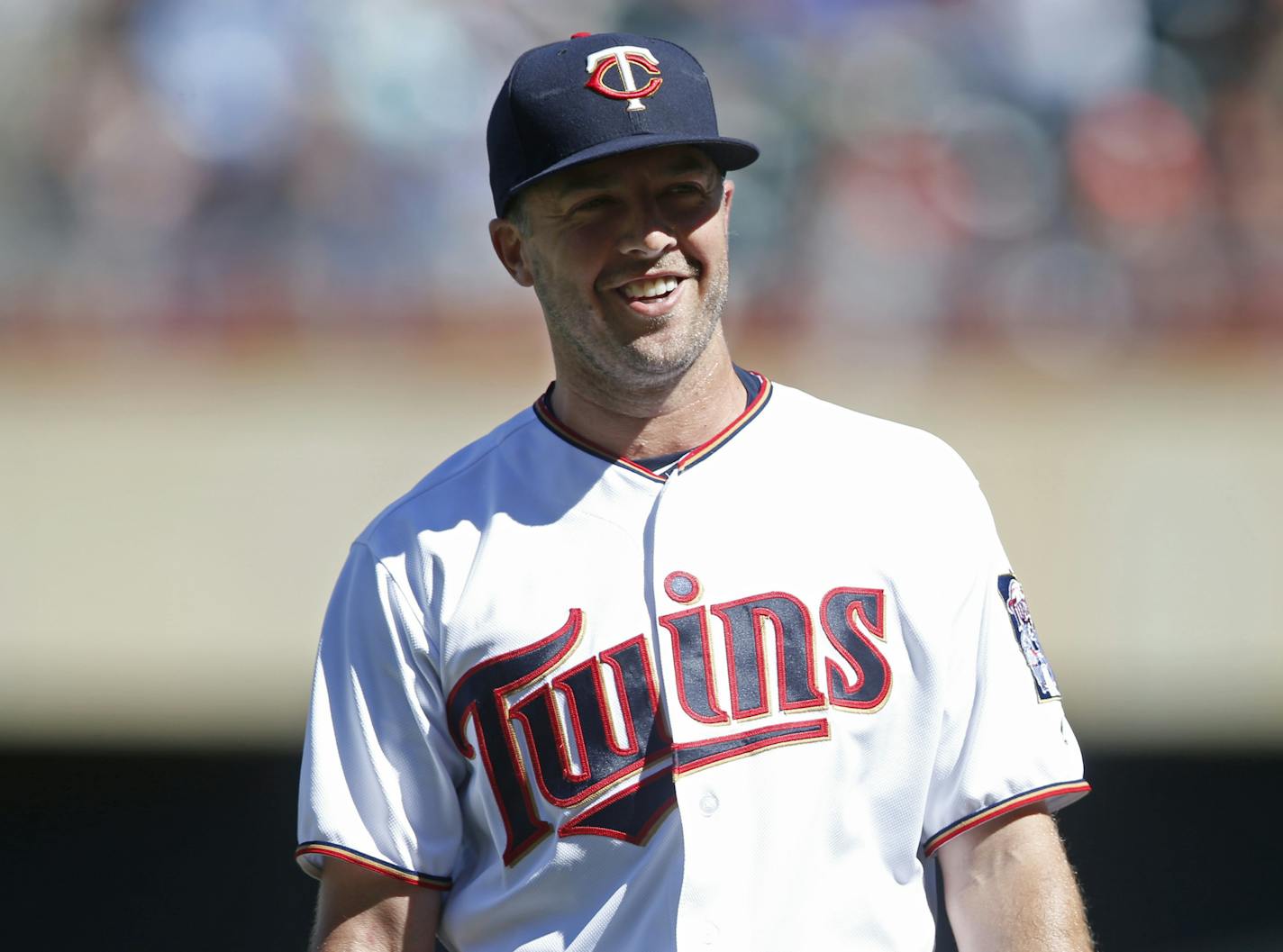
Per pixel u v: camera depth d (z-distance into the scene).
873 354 25.25
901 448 8.12
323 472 22.56
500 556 7.85
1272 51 28.22
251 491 22.30
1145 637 22.14
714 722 7.41
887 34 28.30
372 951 7.85
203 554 22.02
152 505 22.05
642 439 8.10
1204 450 22.81
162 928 23.03
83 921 22.94
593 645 7.63
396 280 25.20
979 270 26.19
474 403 23.69
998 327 25.58
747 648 7.55
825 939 7.27
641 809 7.42
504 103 8.21
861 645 7.56
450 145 26.62
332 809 7.88
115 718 21.72
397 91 26.61
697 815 7.28
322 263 25.09
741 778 7.34
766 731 7.41
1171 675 22.12
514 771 7.61
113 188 25.14
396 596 7.89
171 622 21.81
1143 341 25.19
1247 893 23.53
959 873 7.75
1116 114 27.80
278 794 23.20
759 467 8.00
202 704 21.80
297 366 23.81
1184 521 22.44
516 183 8.06
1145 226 26.45
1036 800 7.65
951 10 28.48
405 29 27.00
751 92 27.67
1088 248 26.28
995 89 27.94
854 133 27.44
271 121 25.88
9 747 21.80
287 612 22.00
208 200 25.25
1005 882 7.61
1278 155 27.42
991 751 7.68
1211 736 22.11
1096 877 23.62
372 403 23.41
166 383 23.23
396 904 7.89
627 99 7.80
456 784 7.91
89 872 23.03
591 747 7.50
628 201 7.77
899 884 7.55
